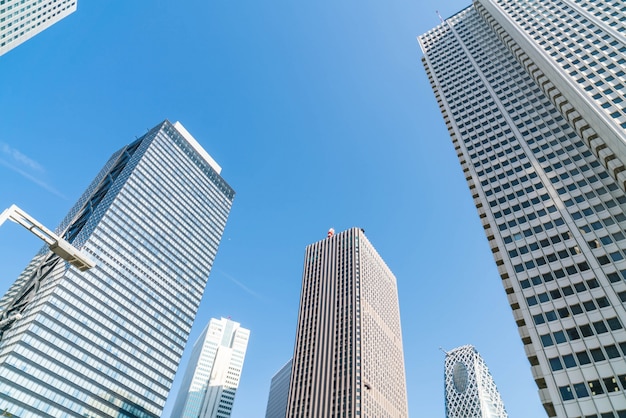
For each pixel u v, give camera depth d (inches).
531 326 2356.1
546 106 3656.5
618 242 2380.7
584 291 2305.6
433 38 5935.0
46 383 5231.3
